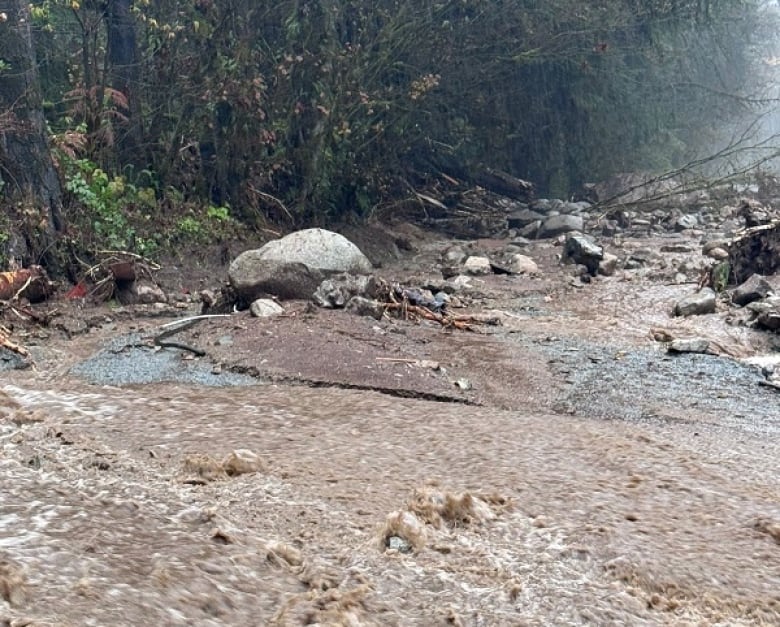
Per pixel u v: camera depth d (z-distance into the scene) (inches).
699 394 243.4
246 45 535.2
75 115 481.7
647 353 288.5
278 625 87.6
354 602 95.4
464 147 807.1
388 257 601.9
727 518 139.6
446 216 765.3
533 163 894.4
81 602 82.0
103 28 534.3
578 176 917.8
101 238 411.2
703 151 1076.5
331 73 592.7
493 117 814.5
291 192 605.0
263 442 172.2
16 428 166.7
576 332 328.2
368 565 107.0
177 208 508.1
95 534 99.7
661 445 188.1
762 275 431.8
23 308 325.4
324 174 606.9
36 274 357.7
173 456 158.7
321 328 284.2
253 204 565.3
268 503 130.1
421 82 647.1
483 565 111.7
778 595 113.0
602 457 172.2
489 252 597.9
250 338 271.6
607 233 700.0
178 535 104.4
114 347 275.4
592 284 463.5
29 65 394.0
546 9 760.3
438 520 124.9
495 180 834.8
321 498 135.6
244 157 553.9
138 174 500.1
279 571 101.0
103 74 481.7
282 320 290.5
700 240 639.1
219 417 191.8
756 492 156.6
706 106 1064.8
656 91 978.7
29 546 92.3
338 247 344.5
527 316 372.5
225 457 150.8
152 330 294.5
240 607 90.4
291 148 597.6
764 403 237.0
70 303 360.5
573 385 249.0
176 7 514.9
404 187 743.7
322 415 197.6
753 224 474.9
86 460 147.8
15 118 387.2
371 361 255.4
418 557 111.8
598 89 885.8
